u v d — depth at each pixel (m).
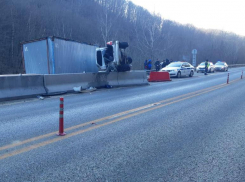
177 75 26.58
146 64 28.59
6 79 11.45
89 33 47.38
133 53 41.56
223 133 6.62
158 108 9.76
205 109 9.68
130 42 46.78
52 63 15.71
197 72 37.81
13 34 40.12
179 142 5.87
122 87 17.52
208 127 7.17
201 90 15.72
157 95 13.41
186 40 64.06
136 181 4.03
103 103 10.80
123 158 4.90
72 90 14.26
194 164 4.69
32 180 4.00
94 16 53.22
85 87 15.20
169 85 19.11
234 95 13.46
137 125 7.25
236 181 4.10
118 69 17.62
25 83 12.19
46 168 4.41
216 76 29.45
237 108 9.92
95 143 5.70
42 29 44.47
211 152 5.28
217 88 16.84
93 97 12.62
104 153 5.13
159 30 51.66
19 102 11.09
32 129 6.74
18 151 5.15
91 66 19.06
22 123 7.38
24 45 17.31
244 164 4.73
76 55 17.50
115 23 50.25
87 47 18.61
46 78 13.07
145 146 5.57
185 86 18.25
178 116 8.46
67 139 5.93
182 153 5.20
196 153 5.21
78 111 9.07
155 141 5.91
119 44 17.81
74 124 7.24
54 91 13.33
